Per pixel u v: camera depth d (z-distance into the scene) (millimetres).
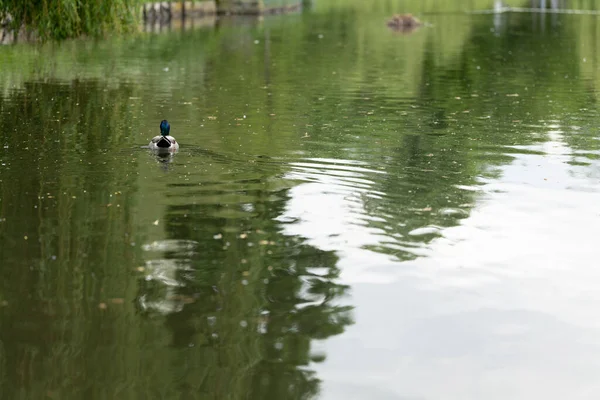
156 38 36656
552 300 7344
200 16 52031
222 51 32344
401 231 9164
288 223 9398
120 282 7641
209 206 10047
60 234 8891
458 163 12727
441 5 69562
